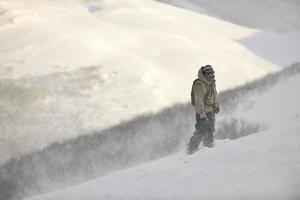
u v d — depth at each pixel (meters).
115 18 82.38
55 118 49.16
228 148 21.30
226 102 56.12
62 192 22.33
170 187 17.34
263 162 17.11
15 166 40.56
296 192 12.81
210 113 28.45
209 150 22.64
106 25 77.69
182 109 52.50
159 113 50.84
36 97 53.28
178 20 85.62
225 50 74.62
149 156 44.31
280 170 15.55
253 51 77.12
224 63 67.62
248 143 21.12
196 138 27.73
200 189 15.85
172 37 74.75
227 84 60.69
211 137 28.25
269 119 52.75
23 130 46.12
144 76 59.66
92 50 66.69
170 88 57.38
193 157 22.17
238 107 55.78
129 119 48.94
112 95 54.97
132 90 56.16
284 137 20.27
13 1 81.56
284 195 12.79
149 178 19.94
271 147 18.47
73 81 58.19
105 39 71.19
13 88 54.91
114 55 65.94
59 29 73.00
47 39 69.38
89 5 88.56
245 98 58.22
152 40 73.06
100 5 88.44
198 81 28.42
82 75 59.81
